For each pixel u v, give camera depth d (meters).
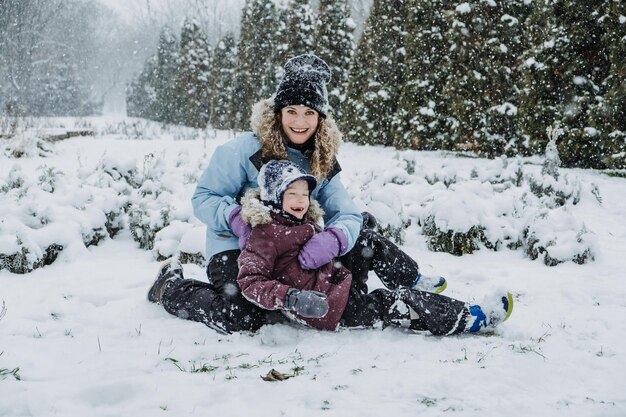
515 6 13.99
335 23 20.34
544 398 2.10
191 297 3.19
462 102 13.93
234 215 3.01
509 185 7.80
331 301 2.93
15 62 44.56
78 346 2.77
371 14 18.05
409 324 3.02
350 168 11.66
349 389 2.20
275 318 3.10
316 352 2.74
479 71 13.86
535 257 5.19
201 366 2.52
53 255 4.72
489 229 5.55
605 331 3.04
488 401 2.06
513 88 13.94
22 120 16.06
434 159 13.19
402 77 17.47
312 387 2.21
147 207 5.64
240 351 2.75
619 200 8.34
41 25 51.31
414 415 1.94
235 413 1.96
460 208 5.49
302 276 2.91
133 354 2.64
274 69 22.11
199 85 32.41
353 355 2.68
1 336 2.89
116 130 24.64
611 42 11.30
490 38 13.84
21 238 4.45
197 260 4.67
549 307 3.57
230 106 26.53
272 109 3.14
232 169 3.16
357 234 3.07
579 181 8.52
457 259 5.24
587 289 4.01
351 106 18.56
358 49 18.52
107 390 2.11
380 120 17.55
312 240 2.90
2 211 4.86
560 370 2.39
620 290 3.97
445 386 2.20
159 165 7.07
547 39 12.44
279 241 2.86
